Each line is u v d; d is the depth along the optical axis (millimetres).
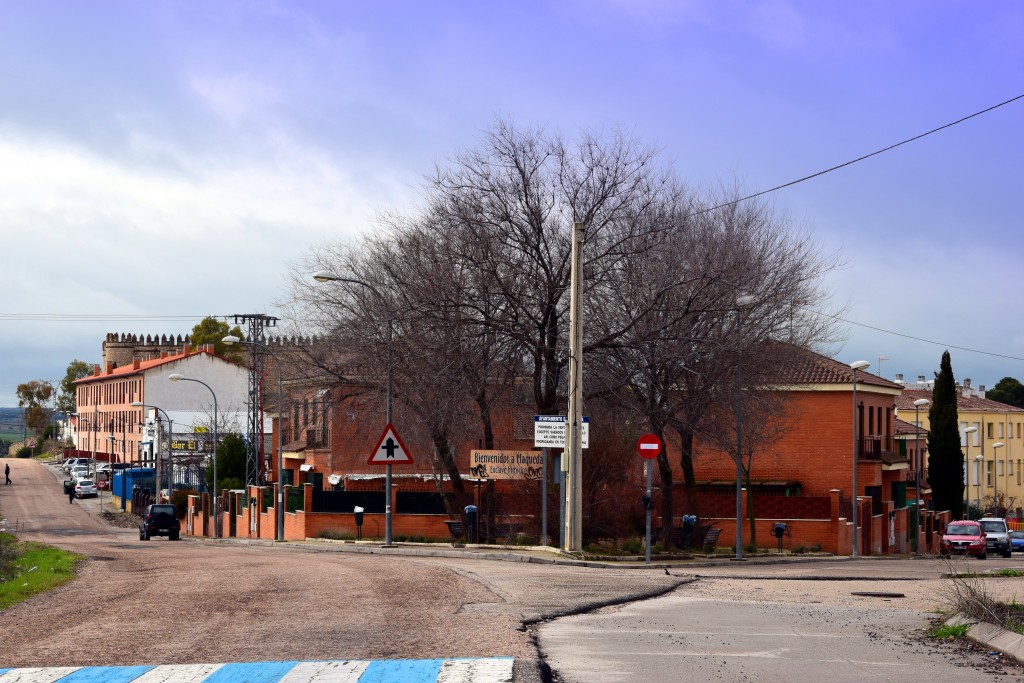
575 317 25172
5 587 16453
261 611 13023
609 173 30031
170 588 16344
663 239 30062
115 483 90938
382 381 31047
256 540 40469
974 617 11641
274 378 59656
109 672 8906
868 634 11492
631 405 29875
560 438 25578
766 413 33812
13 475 113938
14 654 9984
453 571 18828
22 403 163500
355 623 11742
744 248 33125
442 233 29703
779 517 39375
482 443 38656
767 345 33688
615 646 10430
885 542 47781
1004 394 119938
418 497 37281
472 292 29281
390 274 30438
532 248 29266
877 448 49750
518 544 29656
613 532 31719
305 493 38750
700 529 32750
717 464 47156
